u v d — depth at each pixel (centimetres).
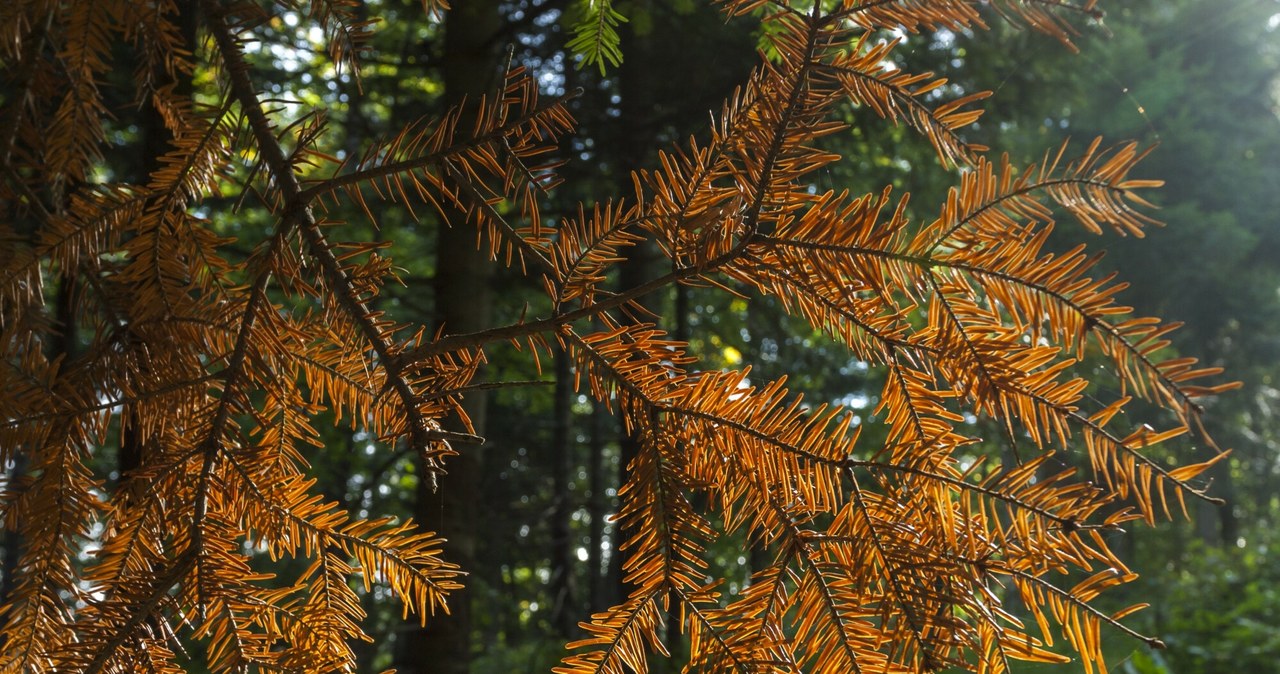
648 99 294
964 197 90
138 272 106
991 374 90
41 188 124
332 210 315
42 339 115
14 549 226
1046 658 90
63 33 119
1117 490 88
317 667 98
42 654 103
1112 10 348
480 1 263
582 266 95
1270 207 491
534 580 822
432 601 101
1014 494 90
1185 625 406
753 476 94
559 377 457
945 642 90
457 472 280
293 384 103
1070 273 88
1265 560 498
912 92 90
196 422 102
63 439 103
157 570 99
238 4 106
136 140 309
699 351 573
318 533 100
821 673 93
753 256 92
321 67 335
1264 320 636
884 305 92
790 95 90
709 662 94
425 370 99
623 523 94
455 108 98
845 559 92
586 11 115
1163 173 480
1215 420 749
